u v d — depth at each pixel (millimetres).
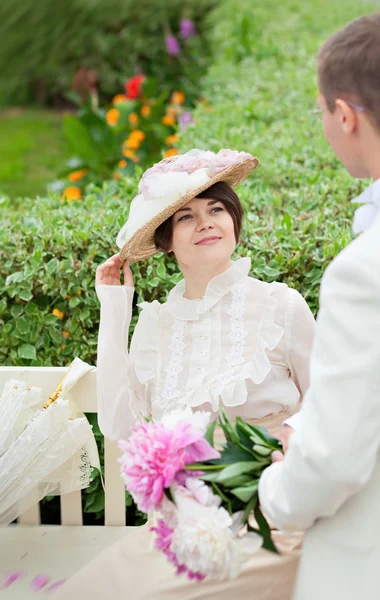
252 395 1771
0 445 1921
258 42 5746
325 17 6371
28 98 10898
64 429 1936
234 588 1600
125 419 1865
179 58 7715
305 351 1815
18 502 1967
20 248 2506
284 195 2807
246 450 1528
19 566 1985
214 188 1820
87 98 5750
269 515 1396
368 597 1330
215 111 4094
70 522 2164
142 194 1876
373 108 1362
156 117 5191
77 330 2486
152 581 1665
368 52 1348
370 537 1344
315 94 4031
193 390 1767
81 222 2580
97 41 9234
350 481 1262
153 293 2424
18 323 2490
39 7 10273
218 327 1813
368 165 1427
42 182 7363
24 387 1983
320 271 2344
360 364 1259
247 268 1854
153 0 8695
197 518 1403
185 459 1463
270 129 3609
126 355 1914
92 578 1712
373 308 1271
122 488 2131
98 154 4848
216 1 8477
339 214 2617
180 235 1824
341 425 1254
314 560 1377
